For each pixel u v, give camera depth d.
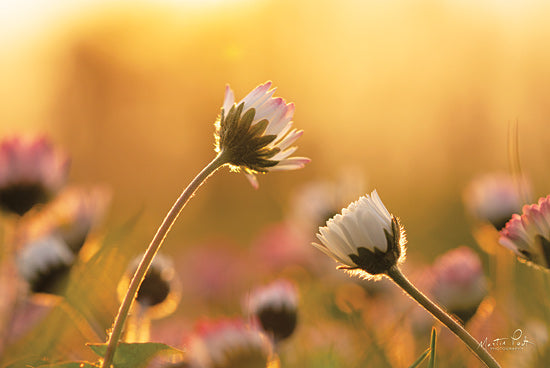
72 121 18.45
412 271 5.97
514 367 3.54
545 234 2.41
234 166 2.69
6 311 3.93
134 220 4.77
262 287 3.42
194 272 7.60
